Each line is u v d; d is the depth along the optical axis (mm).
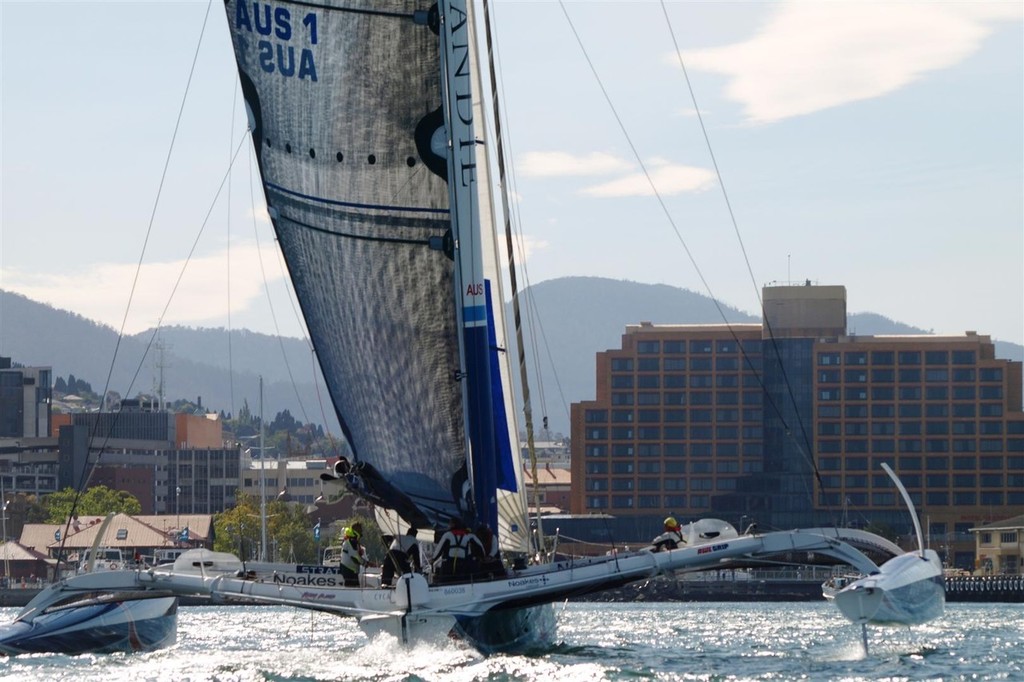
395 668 71125
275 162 78938
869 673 79438
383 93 76500
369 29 76375
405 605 69375
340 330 78562
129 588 71000
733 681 73250
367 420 78375
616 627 153500
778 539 70375
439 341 76812
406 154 76625
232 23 78750
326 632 142500
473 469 76000
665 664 81875
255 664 81875
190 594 71688
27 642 86500
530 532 84812
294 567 74125
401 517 76812
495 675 69750
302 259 79188
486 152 88562
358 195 77125
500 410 84812
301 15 77375
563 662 77562
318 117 77500
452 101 76250
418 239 76625
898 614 70625
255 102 79062
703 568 71688
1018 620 187750
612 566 69438
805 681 74000
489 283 87438
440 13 76000
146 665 82938
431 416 76812
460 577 72688
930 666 85250
